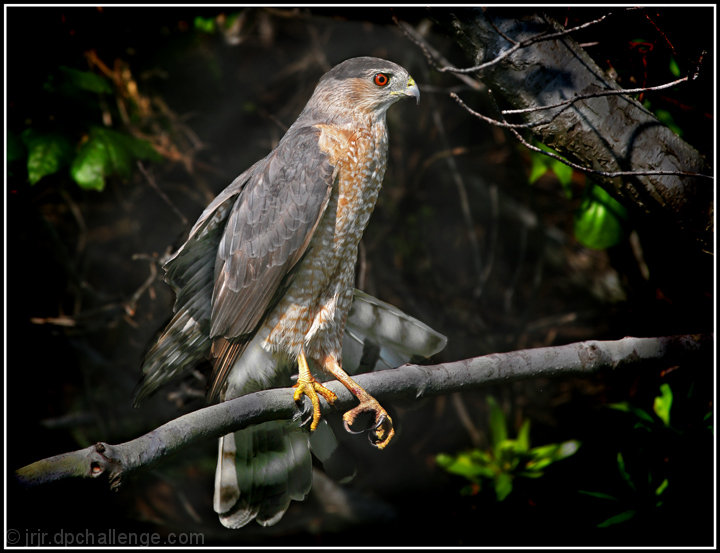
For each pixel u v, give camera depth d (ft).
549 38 17.99
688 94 22.74
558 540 27.22
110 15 31.37
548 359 19.89
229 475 22.90
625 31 22.00
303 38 38.09
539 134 19.88
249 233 22.03
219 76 34.63
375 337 23.63
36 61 29.17
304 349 22.30
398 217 38.27
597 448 27.71
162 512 34.47
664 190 19.89
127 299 32.60
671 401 24.04
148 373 22.44
